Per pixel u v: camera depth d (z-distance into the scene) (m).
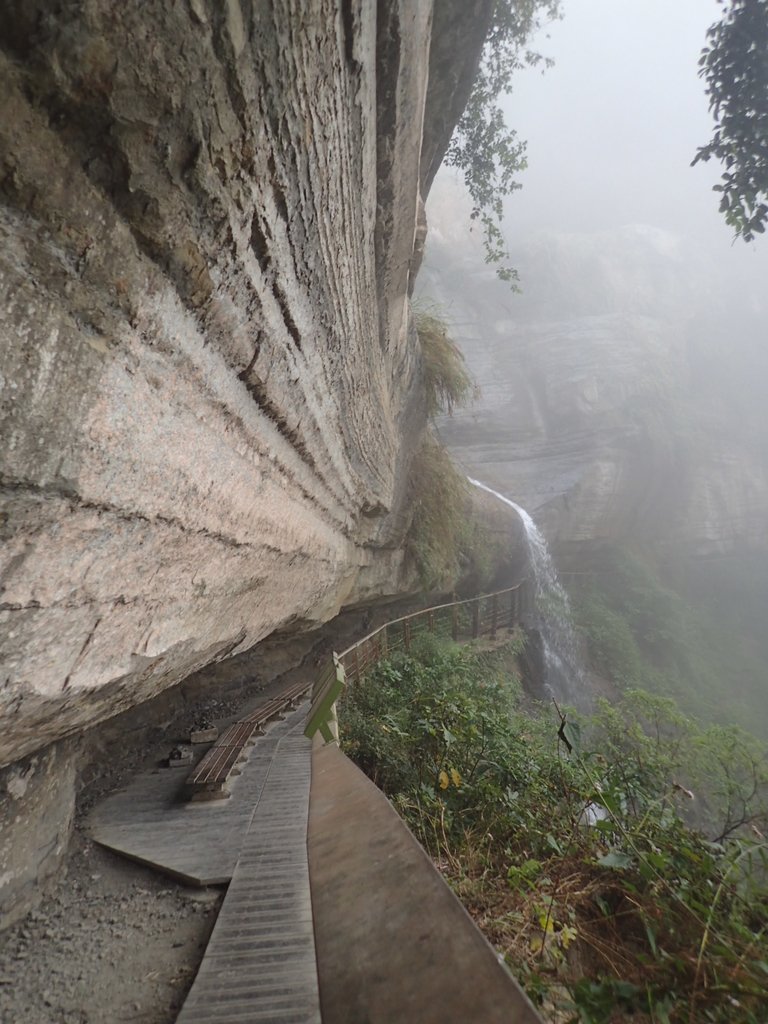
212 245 1.54
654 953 1.60
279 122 1.61
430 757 3.75
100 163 1.12
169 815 2.79
